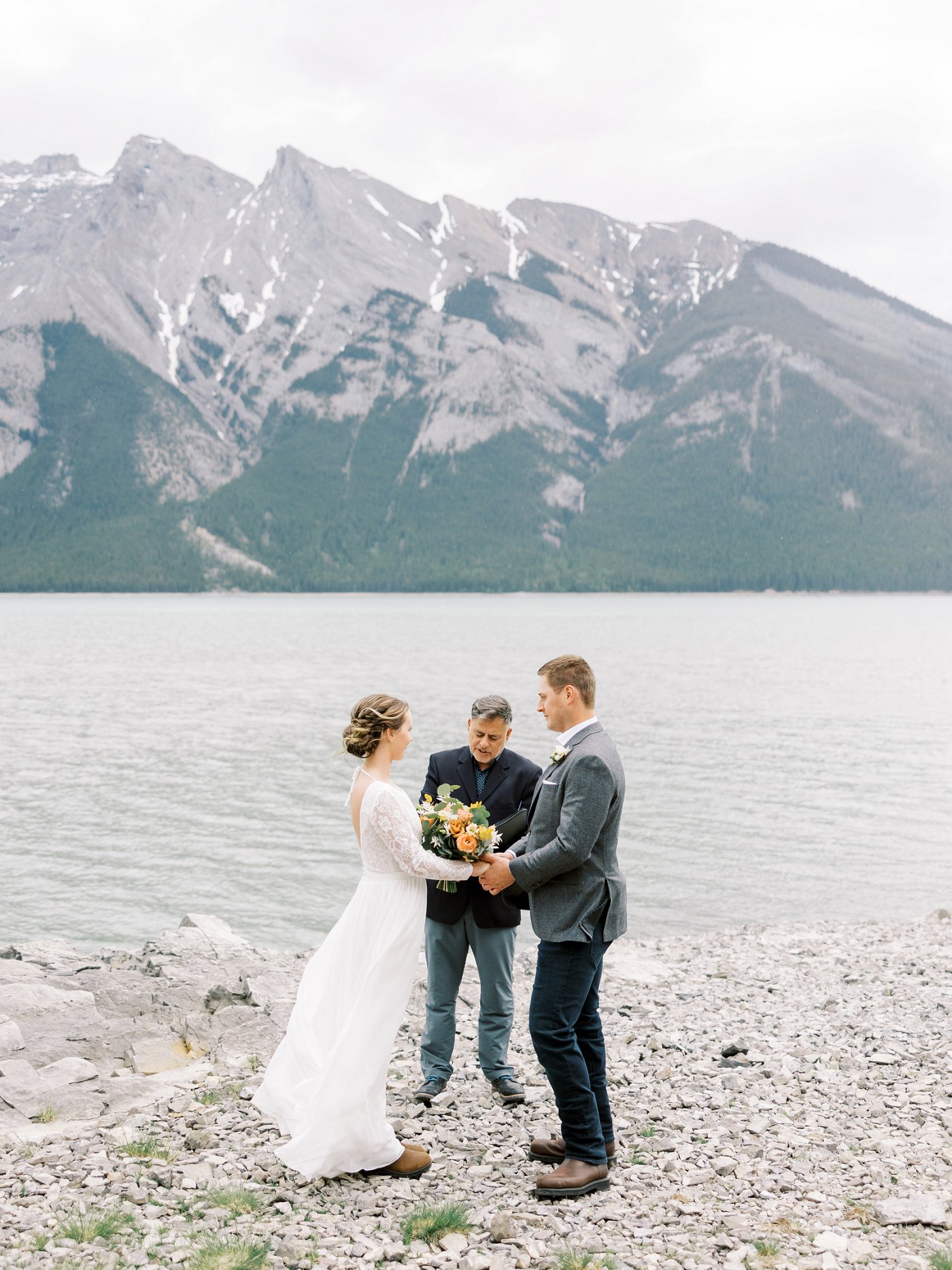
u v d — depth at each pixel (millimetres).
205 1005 8336
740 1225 4699
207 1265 4121
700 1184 5223
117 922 17609
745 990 10383
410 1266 4293
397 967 5324
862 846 22969
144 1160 5293
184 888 19688
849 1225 4734
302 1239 4500
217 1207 4801
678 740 39062
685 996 10070
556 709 5301
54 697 53594
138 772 31828
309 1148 5039
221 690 57062
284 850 22594
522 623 151250
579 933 5055
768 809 26797
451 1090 6754
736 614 194500
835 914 18000
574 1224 4727
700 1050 7875
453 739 36594
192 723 43125
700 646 101000
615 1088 6891
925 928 14242
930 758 35250
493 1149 5723
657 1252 4441
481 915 6484
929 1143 5797
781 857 21969
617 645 100938
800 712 48656
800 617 183125
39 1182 5020
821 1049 7930
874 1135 5957
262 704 50219
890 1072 7250
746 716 46906
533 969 11391
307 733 40250
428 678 62562
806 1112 6367
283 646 96562
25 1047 7105
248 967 9375
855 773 32062
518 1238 4555
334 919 17938
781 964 12000
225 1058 7266
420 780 30281
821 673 71438
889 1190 5137
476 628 135000
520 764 6746
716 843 23156
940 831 24438
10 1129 5934
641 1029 8586
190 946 9898
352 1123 5082
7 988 7879
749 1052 7832
